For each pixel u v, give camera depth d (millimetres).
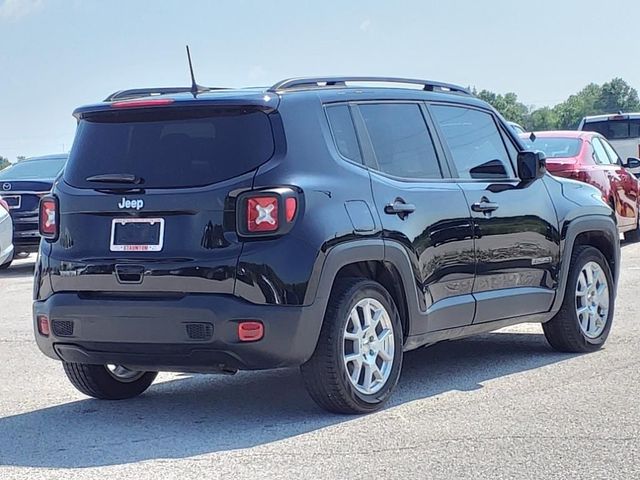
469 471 5398
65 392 7703
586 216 8547
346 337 6488
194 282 6180
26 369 8578
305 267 6156
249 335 6098
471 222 7410
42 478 5508
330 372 6375
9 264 17188
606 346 8766
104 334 6406
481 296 7512
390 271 6797
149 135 6566
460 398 7020
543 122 79938
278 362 6188
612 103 85938
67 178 6742
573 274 8391
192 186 6301
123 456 5887
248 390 7594
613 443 5816
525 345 8977
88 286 6496
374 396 6664
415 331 6977
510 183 7961
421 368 8117
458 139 7672
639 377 7488
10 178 17250
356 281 6559
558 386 7293
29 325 10945
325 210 6328
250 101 6344
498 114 8250
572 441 5879
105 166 6617
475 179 7672
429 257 7035
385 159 6957
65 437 6363
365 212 6570
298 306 6137
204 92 6648
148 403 7273
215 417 6766
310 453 5805
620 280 12953
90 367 7121
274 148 6324
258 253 6117
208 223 6215
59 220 6684
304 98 6605
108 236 6473
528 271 7961
